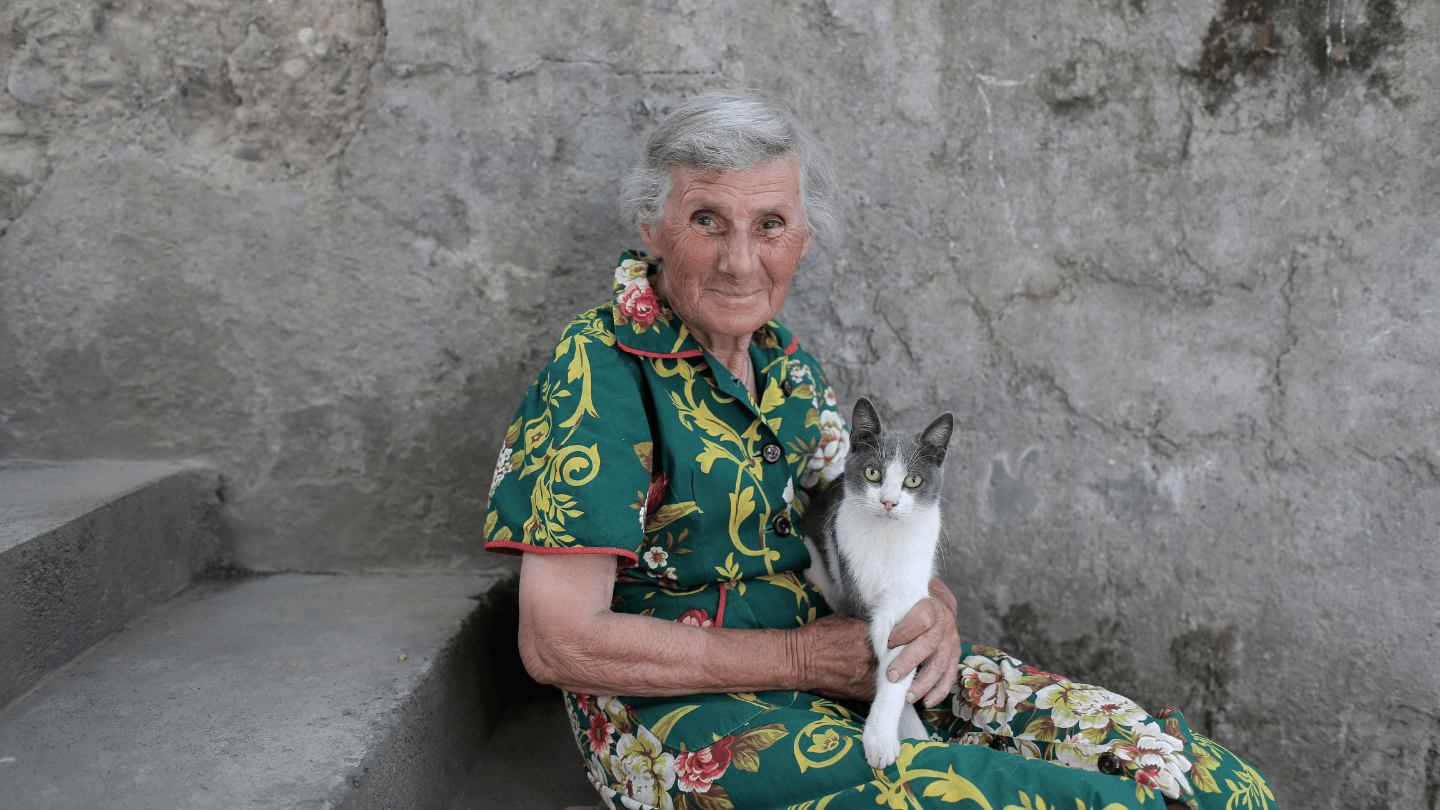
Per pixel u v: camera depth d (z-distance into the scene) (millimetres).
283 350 1921
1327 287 1809
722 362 1446
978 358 1919
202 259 1879
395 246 1892
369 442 1962
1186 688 1965
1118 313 1875
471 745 1729
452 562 2004
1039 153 1839
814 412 1518
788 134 1318
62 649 1521
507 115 1852
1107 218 1850
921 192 1866
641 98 1846
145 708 1382
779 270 1360
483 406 1953
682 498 1324
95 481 1793
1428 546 1826
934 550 1501
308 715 1372
